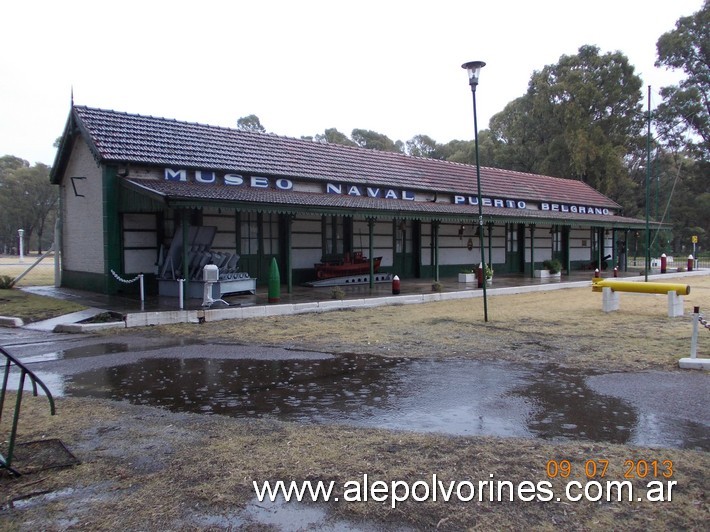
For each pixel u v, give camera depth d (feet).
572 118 131.75
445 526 10.03
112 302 40.04
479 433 15.14
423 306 44.47
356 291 51.52
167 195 37.42
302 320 36.63
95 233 46.70
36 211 224.74
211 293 38.99
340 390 19.83
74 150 49.57
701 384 20.27
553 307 43.65
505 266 82.07
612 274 80.59
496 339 29.73
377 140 199.31
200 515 10.40
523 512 10.55
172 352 26.53
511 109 162.20
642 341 28.60
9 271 83.61
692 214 159.43
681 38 148.77
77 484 11.75
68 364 23.97
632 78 135.13
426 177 71.36
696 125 151.02
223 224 52.01
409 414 16.96
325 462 12.85
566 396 18.86
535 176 96.68
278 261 56.70
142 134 48.98
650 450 13.70
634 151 154.20
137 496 11.18
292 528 9.96
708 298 48.78
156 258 46.78
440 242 72.59
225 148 53.88
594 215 89.81
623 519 10.30
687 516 10.41
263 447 13.85
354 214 49.88
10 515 10.42
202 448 13.80
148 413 16.99
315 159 61.21
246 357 25.45
